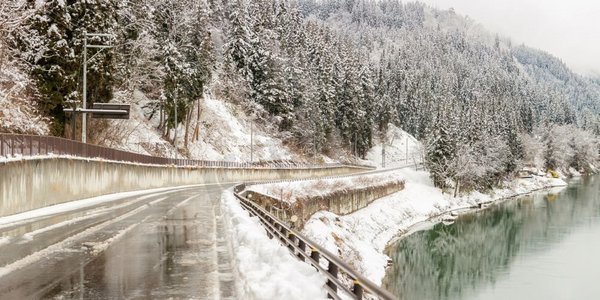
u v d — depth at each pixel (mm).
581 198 100375
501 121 139125
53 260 13258
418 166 132625
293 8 147875
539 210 84375
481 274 45500
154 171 51969
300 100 108875
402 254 54531
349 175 89375
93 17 44125
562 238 60031
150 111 78375
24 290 10188
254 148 93312
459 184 102750
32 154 25859
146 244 15820
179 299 9609
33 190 25344
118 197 36719
